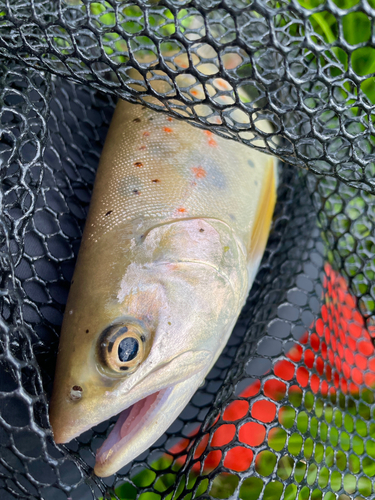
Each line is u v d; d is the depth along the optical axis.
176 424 0.16
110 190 0.15
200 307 0.14
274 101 0.12
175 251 0.14
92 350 0.13
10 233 0.13
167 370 0.13
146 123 0.15
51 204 0.15
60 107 0.17
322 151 0.12
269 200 0.18
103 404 0.13
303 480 0.13
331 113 0.13
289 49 0.10
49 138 0.15
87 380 0.13
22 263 0.14
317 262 0.18
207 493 0.12
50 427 0.12
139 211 0.14
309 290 0.17
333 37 0.17
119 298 0.13
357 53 0.17
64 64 0.12
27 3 0.12
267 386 0.15
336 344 0.17
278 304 0.16
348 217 0.16
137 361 0.13
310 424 0.14
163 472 0.15
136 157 0.15
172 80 0.11
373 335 0.16
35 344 0.14
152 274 0.14
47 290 0.14
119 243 0.14
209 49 0.16
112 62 0.11
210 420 0.14
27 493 0.12
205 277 0.14
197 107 0.15
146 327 0.13
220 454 0.14
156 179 0.15
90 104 0.18
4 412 0.12
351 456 0.15
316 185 0.17
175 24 0.10
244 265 0.16
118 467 0.13
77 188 0.17
